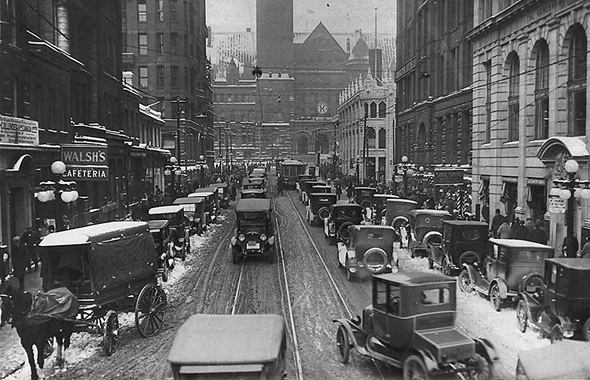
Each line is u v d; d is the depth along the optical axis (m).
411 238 28.02
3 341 15.17
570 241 19.36
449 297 11.85
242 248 26.00
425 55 56.25
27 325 12.38
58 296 12.99
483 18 37.44
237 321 10.87
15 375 12.87
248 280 22.47
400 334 11.66
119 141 41.44
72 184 24.78
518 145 31.50
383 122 84.69
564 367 10.15
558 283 13.86
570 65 26.95
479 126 37.69
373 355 12.55
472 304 18.23
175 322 16.88
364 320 13.27
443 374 10.98
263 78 129.12
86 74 35.19
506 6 33.84
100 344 15.02
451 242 21.64
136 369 13.09
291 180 77.38
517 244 17.41
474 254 21.48
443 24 51.06
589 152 23.75
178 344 9.98
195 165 75.19
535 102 30.41
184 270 24.73
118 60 43.81
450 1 48.72
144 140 55.56
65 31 31.91
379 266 21.94
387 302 12.08
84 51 36.81
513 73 33.62
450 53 48.84
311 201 40.03
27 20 27.97
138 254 16.08
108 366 13.34
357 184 61.94
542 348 10.74
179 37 71.56
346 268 22.91
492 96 35.31
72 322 13.20
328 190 44.06
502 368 12.38
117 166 42.25
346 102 101.38
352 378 12.23
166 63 71.19
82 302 14.18
